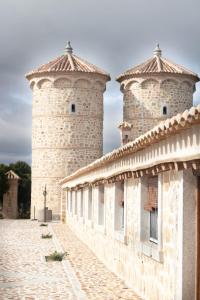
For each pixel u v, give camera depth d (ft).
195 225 29.53
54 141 159.22
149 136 33.01
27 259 60.39
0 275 49.08
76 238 89.86
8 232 100.78
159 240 34.47
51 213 144.15
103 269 53.78
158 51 170.40
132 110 165.89
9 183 204.85
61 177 158.30
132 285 43.19
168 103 162.61
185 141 28.55
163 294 33.45
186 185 29.68
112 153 47.24
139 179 41.42
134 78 165.17
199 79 168.45
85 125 159.53
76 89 158.81
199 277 28.78
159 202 34.78
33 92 163.84
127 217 46.42
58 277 48.19
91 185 72.84
